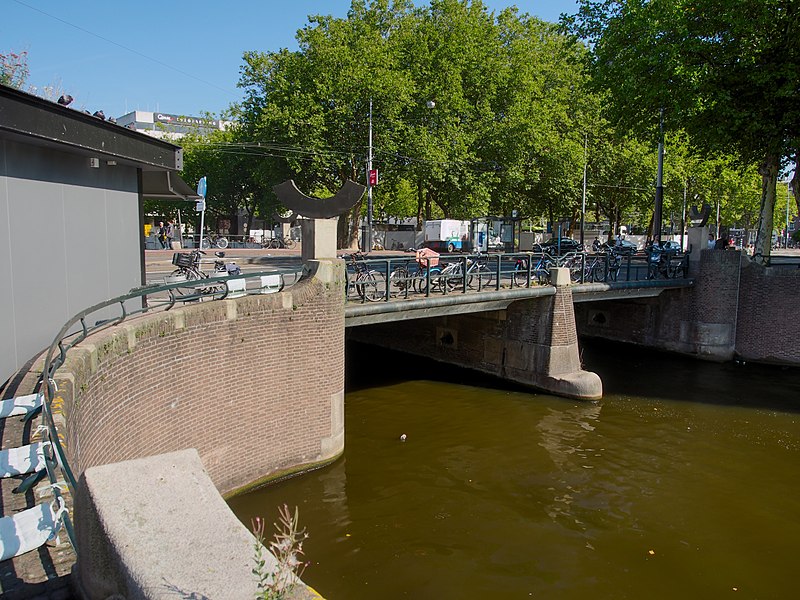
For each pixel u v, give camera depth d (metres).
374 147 33.41
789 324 21.80
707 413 16.56
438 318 22.20
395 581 8.80
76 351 7.33
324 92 32.41
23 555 3.85
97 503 2.86
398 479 12.16
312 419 12.24
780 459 13.48
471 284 18.39
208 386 10.35
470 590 8.63
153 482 3.04
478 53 36.66
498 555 9.56
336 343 12.48
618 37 24.33
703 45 21.52
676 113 21.84
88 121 9.18
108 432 7.84
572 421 15.80
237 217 61.19
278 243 46.03
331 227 12.40
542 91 42.06
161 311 10.23
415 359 22.83
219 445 10.65
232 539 2.74
